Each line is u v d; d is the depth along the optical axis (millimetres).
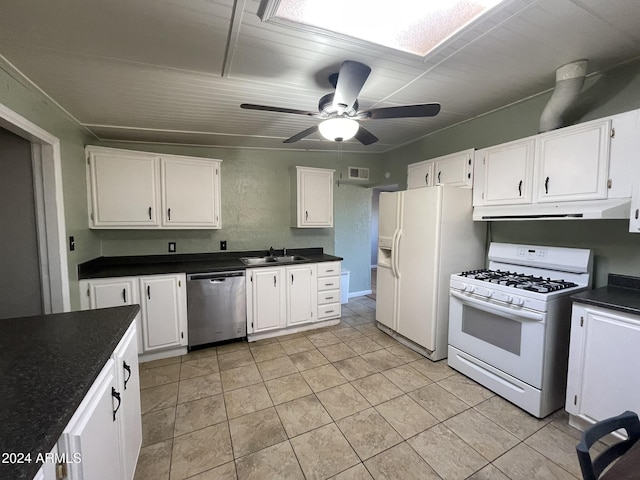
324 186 3918
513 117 2568
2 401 782
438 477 1501
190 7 1281
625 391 1577
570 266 2160
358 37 1535
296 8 1310
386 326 3336
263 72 1886
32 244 2121
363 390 2262
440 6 1314
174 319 2805
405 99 2424
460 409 2031
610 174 1754
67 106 2244
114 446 1147
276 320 3279
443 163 2961
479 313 2318
